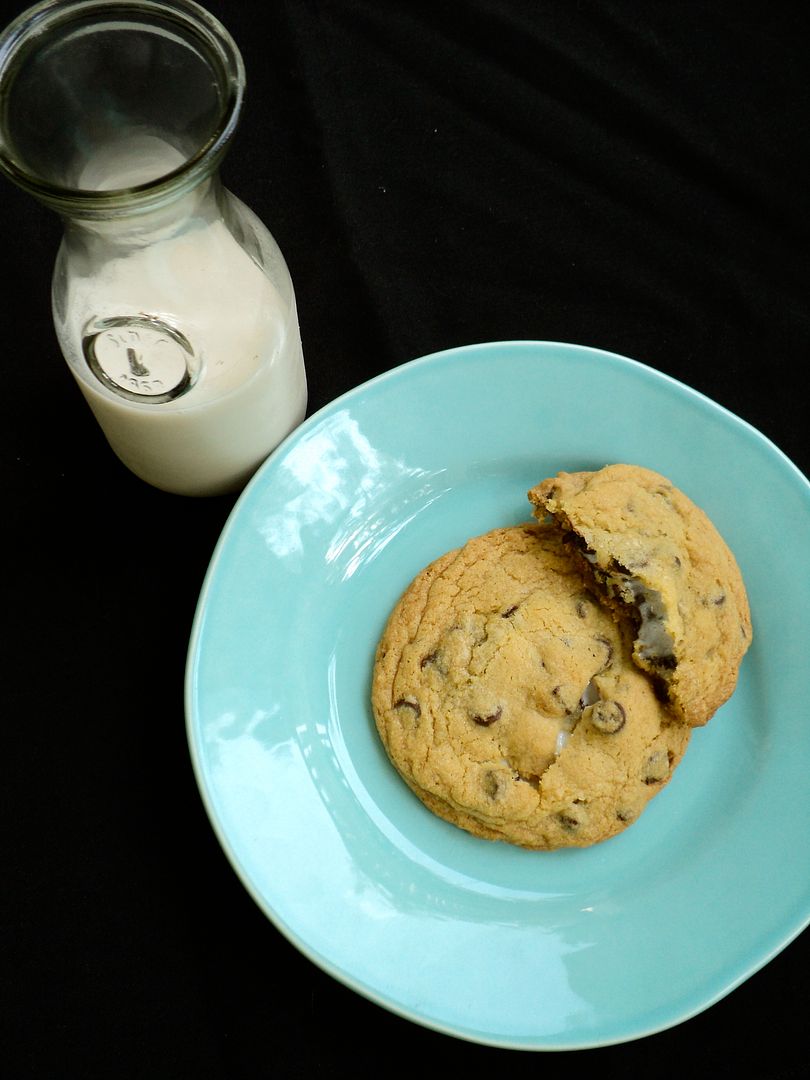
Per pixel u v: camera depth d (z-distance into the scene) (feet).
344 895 1.71
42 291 1.95
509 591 1.79
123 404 1.68
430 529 1.88
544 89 2.11
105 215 1.50
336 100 2.07
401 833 1.76
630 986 1.69
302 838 1.73
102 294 1.65
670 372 2.01
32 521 1.89
